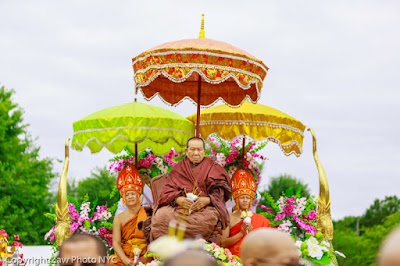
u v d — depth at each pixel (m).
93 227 14.18
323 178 14.21
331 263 12.44
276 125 14.88
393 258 4.79
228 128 14.98
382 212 55.47
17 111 47.53
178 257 4.71
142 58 12.89
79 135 13.99
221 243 12.80
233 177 13.46
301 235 14.89
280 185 36.72
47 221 44.84
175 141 14.12
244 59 12.57
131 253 12.99
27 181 44.28
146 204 14.54
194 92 14.84
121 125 13.62
